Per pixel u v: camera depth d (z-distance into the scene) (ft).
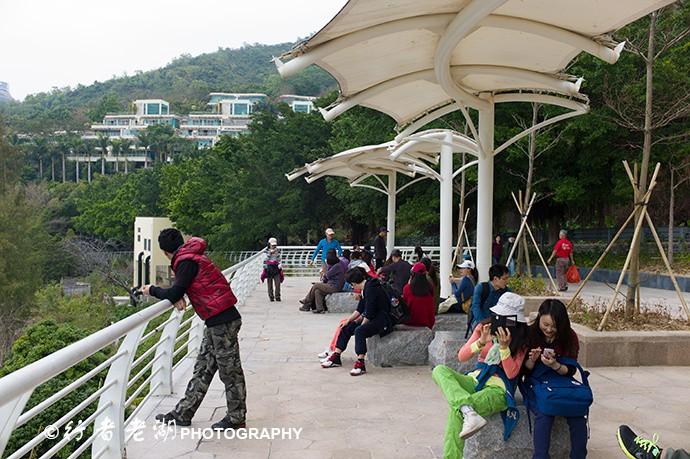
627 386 22.38
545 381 13.62
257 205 125.80
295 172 54.08
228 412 17.12
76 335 30.94
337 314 41.55
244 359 26.99
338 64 21.57
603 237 93.35
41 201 174.40
